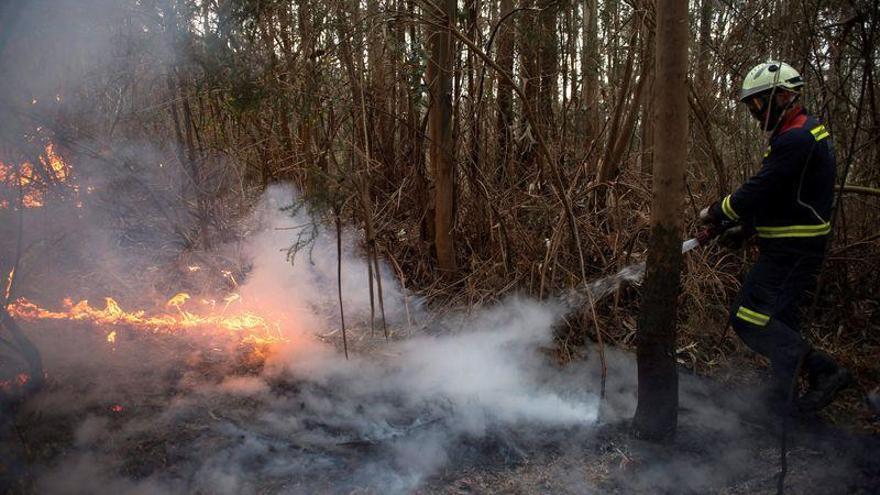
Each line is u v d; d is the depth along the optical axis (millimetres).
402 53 4039
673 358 2895
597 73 4723
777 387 3248
